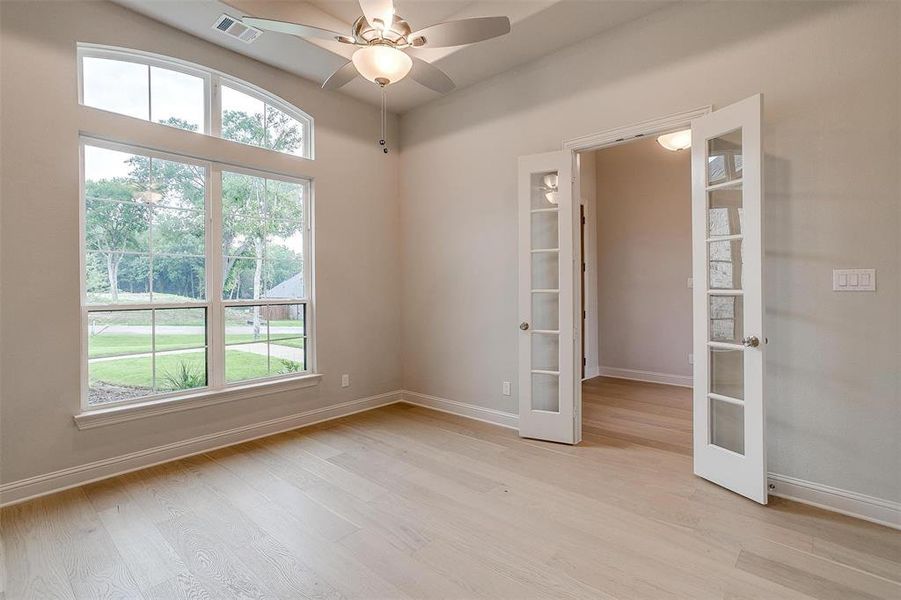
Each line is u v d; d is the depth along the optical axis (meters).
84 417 2.71
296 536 2.12
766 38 2.51
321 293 4.03
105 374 2.89
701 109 2.75
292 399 3.80
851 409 2.28
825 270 2.33
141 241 3.06
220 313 3.43
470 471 2.87
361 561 1.92
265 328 3.72
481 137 3.96
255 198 3.67
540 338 3.54
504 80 3.78
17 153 2.49
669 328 5.40
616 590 1.72
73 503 2.46
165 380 3.15
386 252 4.60
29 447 2.54
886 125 2.17
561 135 3.42
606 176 5.89
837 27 2.29
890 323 2.18
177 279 3.22
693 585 1.74
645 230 5.57
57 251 2.64
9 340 2.48
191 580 1.81
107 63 2.91
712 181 2.68
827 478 2.34
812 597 1.67
